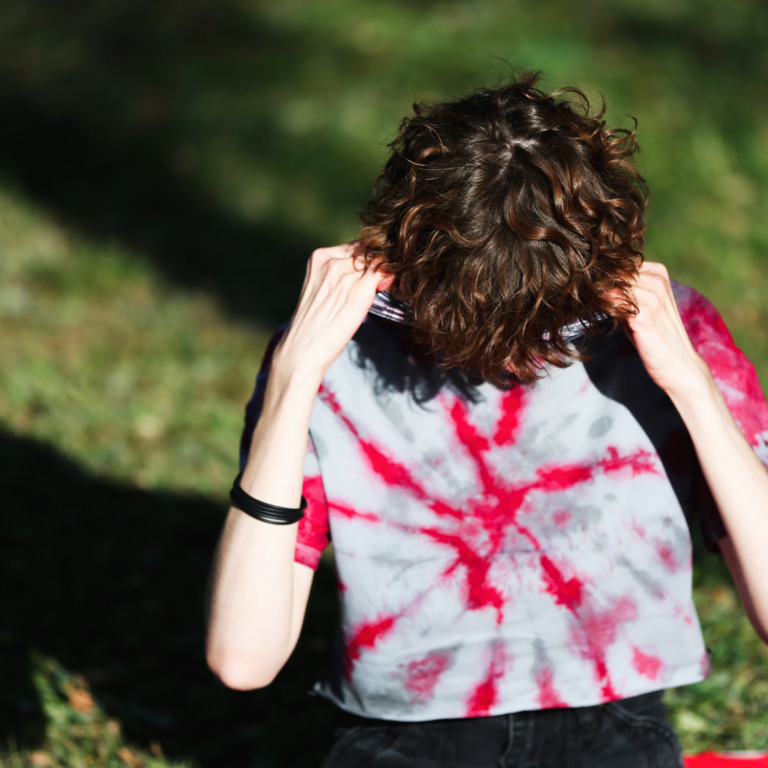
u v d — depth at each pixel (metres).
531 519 2.61
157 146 13.71
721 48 15.29
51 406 7.88
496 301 2.25
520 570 2.61
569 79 13.84
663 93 13.83
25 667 4.99
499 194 2.23
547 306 2.25
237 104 14.55
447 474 2.60
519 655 2.64
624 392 2.60
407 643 2.64
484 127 2.31
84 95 14.91
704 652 2.68
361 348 2.62
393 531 2.62
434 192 2.27
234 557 2.54
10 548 5.97
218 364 8.87
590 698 2.64
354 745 2.74
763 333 9.48
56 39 16.47
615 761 2.64
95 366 8.66
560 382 2.57
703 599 5.60
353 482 2.61
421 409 2.59
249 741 4.61
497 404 2.57
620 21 15.88
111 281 10.53
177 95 14.83
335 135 13.66
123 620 5.45
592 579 2.61
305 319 2.55
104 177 13.14
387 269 2.45
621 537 2.61
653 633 2.65
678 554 2.63
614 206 2.30
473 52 14.97
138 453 7.22
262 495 2.52
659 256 10.93
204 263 11.22
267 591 2.54
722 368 2.66
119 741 4.55
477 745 2.66
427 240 2.29
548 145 2.28
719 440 2.47
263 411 2.57
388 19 16.30
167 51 16.02
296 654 5.20
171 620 5.48
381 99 14.26
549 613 2.62
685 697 4.83
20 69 15.66
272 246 11.70
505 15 16.09
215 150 13.60
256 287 10.74
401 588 2.62
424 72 14.66
